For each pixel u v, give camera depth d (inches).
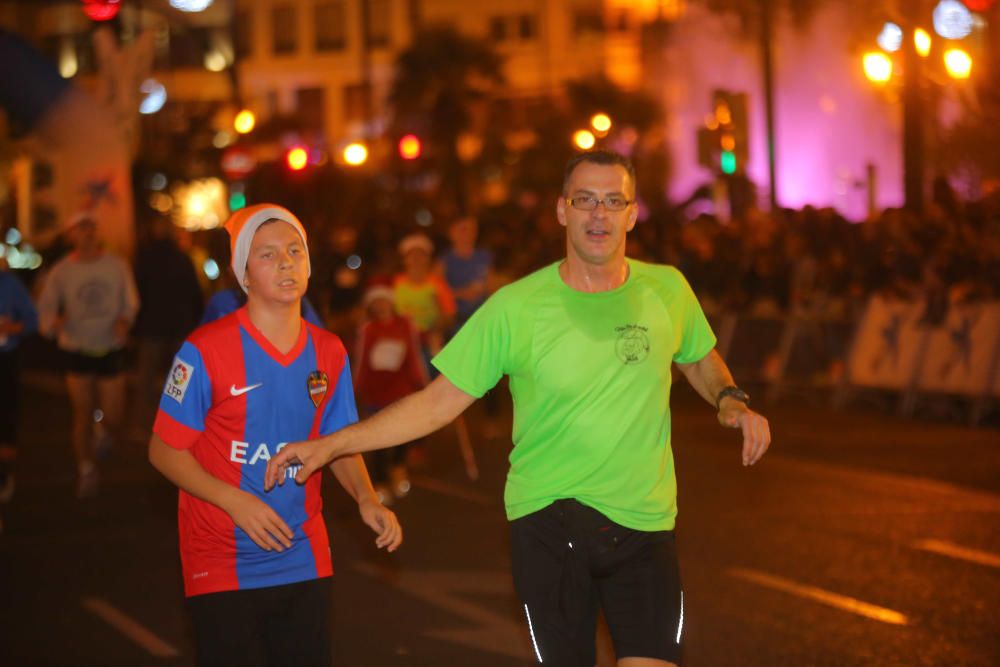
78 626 485.1
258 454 289.3
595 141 2429.9
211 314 433.7
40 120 1736.0
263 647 292.5
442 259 920.9
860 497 689.6
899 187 2427.4
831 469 775.1
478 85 2997.0
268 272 286.8
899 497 687.1
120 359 776.9
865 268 1069.8
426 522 660.1
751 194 1855.3
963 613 470.9
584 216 289.3
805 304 1113.4
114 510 706.2
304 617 291.4
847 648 433.1
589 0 3919.8
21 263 2363.4
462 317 911.7
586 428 288.2
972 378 937.5
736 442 890.1
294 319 293.9
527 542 293.0
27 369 1632.6
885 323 1024.2
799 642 440.8
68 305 759.7
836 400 1058.1
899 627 455.5
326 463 286.4
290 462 281.7
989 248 943.0
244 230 288.7
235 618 283.6
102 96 1731.1
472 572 554.9
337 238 1659.7
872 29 1290.6
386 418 292.0
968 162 1311.5
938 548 570.9
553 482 292.0
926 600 489.1
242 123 2298.2
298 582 289.4
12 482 712.4
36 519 687.1
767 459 818.2
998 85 1228.5
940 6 1175.6
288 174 1827.0
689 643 443.2
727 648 436.1
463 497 724.0
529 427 293.9
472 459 812.6
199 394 284.0
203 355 283.9
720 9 2566.4
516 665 428.8
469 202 2945.4
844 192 2485.2
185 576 289.3
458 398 294.5
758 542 590.9
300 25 4453.7
